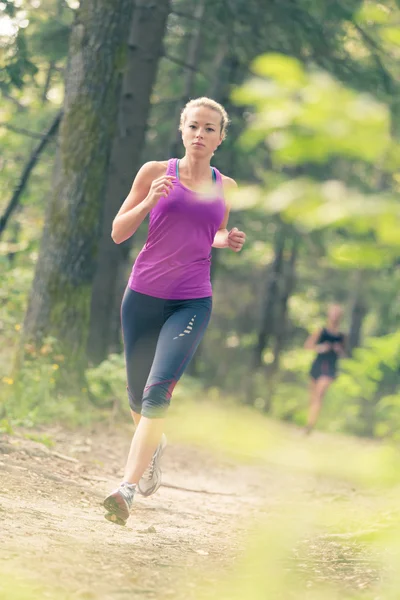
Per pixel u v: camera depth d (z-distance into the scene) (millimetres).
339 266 1843
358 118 1544
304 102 1582
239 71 25000
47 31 22016
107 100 14648
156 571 4734
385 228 1574
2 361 15125
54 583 4082
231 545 6309
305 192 1605
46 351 14078
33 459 9664
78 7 14711
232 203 1649
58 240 14688
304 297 44500
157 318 6906
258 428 1843
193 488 10852
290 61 1619
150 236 6762
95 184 14750
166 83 30797
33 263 20781
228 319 42719
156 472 7152
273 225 29766
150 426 6305
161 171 6715
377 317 40844
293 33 18672
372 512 5027
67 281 14648
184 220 6574
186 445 1784
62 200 14672
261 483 11336
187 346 6590
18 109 26156
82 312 14859
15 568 4230
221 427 1822
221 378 37469
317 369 20141
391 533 2766
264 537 2293
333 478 1935
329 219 1560
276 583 2176
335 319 20297
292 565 4980
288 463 1863
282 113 1587
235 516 8555
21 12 17922
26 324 14688
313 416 13312
